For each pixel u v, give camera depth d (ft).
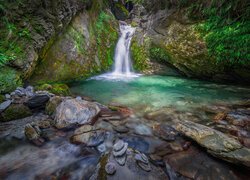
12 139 10.83
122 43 37.81
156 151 9.88
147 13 39.55
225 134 11.12
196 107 16.70
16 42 17.02
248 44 20.06
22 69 17.20
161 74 32.58
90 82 26.27
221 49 22.75
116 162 8.34
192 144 10.43
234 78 24.64
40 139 10.84
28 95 15.49
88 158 9.46
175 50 28.55
